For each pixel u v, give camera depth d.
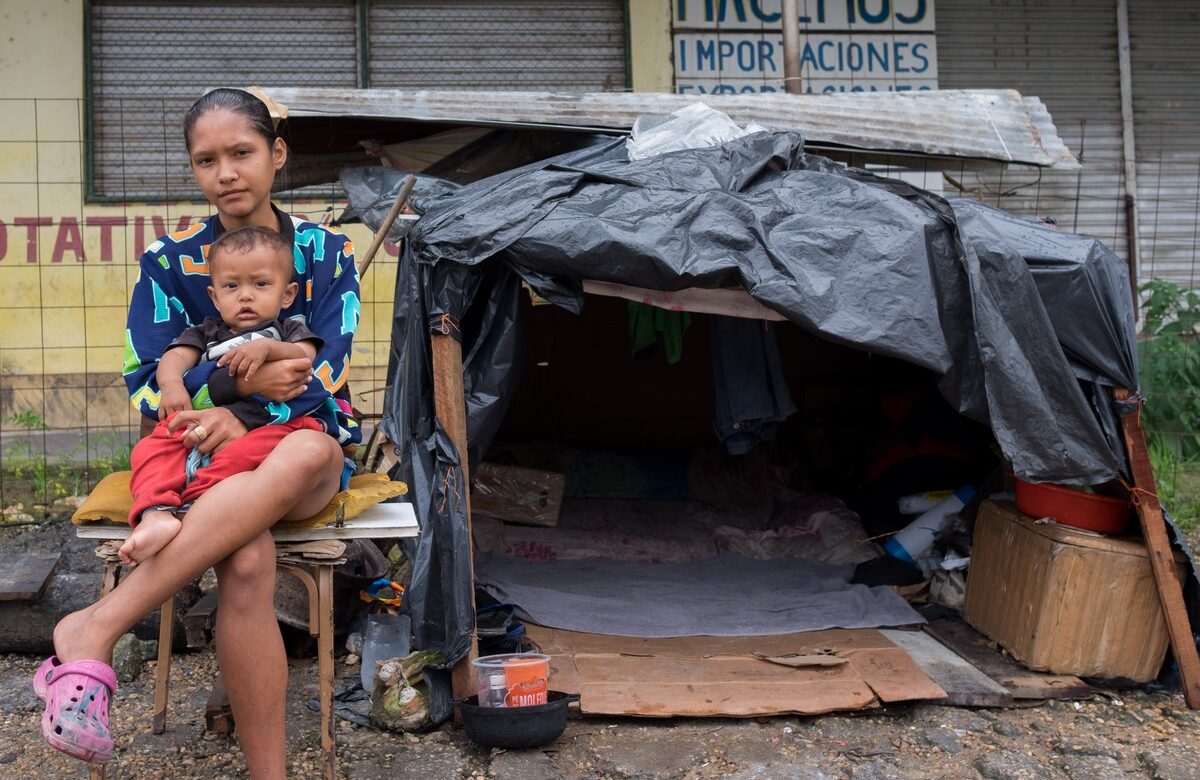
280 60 8.27
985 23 9.09
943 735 3.47
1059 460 3.67
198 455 2.72
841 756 3.34
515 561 5.03
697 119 4.45
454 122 4.77
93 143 7.99
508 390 3.85
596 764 3.26
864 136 5.22
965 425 5.25
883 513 5.33
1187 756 3.34
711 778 3.18
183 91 8.16
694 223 3.62
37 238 7.90
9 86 7.86
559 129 4.82
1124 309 3.77
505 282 3.77
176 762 3.28
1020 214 9.16
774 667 3.86
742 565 5.10
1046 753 3.38
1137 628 3.82
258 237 2.81
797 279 3.50
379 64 8.37
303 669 4.01
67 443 7.52
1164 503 6.35
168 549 2.55
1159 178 9.37
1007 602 4.11
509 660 3.39
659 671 3.81
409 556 3.95
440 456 3.64
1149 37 9.31
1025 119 5.45
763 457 6.18
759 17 8.68
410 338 3.87
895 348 3.51
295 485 2.66
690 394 6.62
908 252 3.58
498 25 8.49
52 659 2.52
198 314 2.99
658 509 5.92
